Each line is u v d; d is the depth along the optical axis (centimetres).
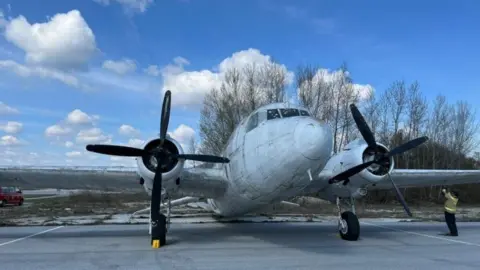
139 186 1041
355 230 997
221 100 3538
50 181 1027
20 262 709
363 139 1021
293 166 760
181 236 1092
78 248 874
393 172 1083
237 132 983
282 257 761
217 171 1003
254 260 728
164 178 859
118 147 848
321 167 775
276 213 1962
